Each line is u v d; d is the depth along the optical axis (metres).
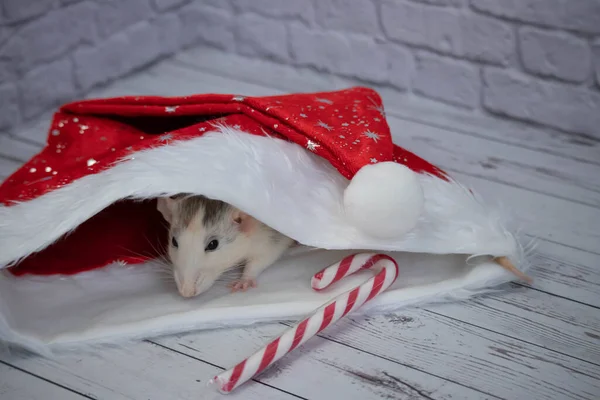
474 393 0.56
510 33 0.85
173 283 0.63
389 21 0.91
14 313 0.58
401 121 0.89
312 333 0.57
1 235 0.58
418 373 0.57
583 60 0.82
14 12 0.81
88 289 0.62
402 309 0.63
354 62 0.95
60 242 0.64
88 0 0.89
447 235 0.62
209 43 1.04
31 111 0.86
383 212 0.57
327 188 0.61
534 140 0.85
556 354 0.59
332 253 0.66
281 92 0.94
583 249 0.69
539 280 0.66
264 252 0.63
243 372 0.55
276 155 0.61
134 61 0.96
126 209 0.67
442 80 0.91
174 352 0.58
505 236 0.63
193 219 0.61
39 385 0.56
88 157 0.65
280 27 0.98
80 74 0.90
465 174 0.79
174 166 0.58
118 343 0.59
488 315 0.62
